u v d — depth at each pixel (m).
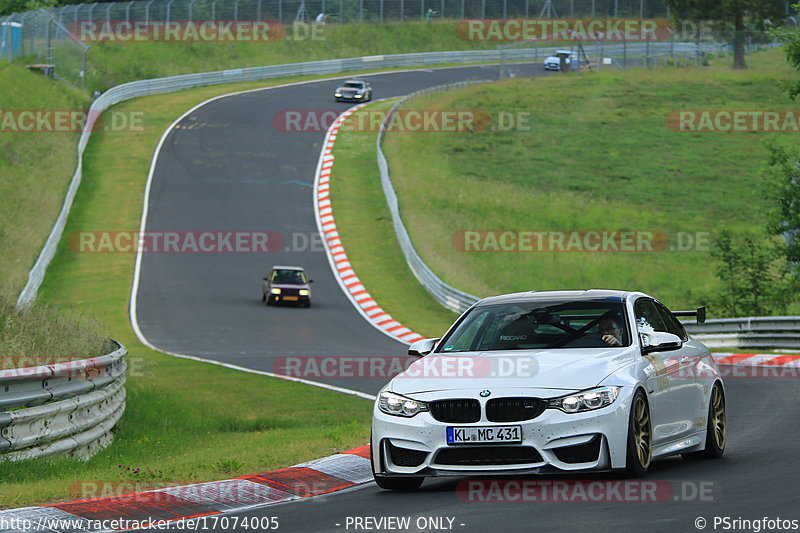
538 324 36.94
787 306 128.00
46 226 171.12
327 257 171.50
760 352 95.44
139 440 54.12
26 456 41.78
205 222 188.38
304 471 38.78
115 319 130.38
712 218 199.12
